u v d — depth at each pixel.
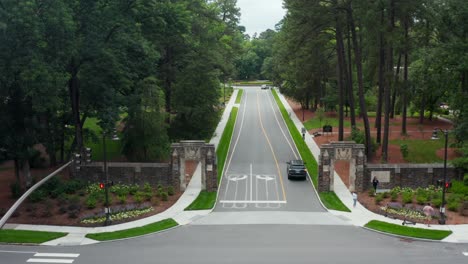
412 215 32.88
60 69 35.88
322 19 45.72
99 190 39.22
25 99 37.62
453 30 44.34
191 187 41.72
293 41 50.16
